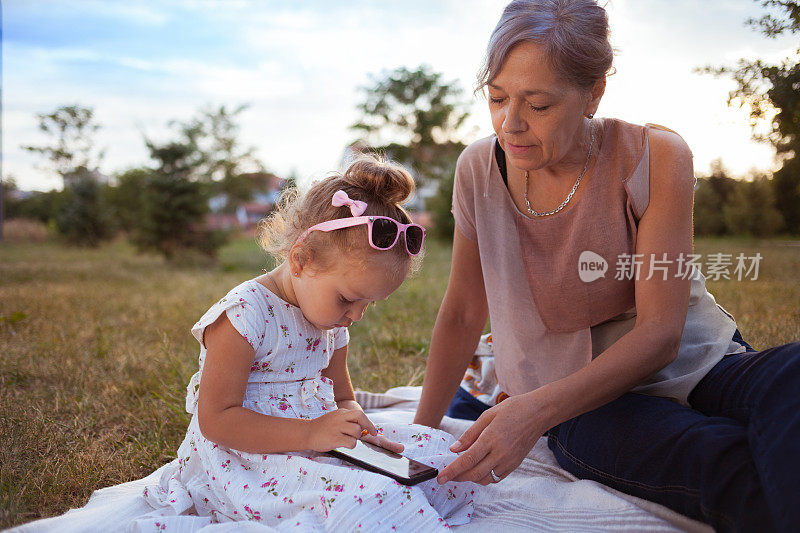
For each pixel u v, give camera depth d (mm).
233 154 31250
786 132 2775
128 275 8758
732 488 1313
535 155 1637
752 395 1509
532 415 1496
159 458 2137
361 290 1613
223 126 30641
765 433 1252
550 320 1900
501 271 1935
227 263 11055
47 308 5121
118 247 17672
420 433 1760
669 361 1644
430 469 1491
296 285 1699
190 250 11969
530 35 1492
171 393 2717
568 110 1565
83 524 1481
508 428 1476
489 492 1750
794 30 2596
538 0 1559
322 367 1834
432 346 2156
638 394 1723
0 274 8047
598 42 1523
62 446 2168
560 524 1539
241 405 1605
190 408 1735
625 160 1725
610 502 1568
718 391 1662
